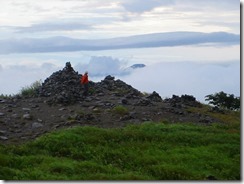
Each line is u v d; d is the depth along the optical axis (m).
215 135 29.33
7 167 23.33
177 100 38.62
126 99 37.19
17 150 25.84
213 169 24.55
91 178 22.02
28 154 25.66
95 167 23.66
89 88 39.31
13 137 28.42
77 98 36.09
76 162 24.27
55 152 25.98
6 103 36.25
